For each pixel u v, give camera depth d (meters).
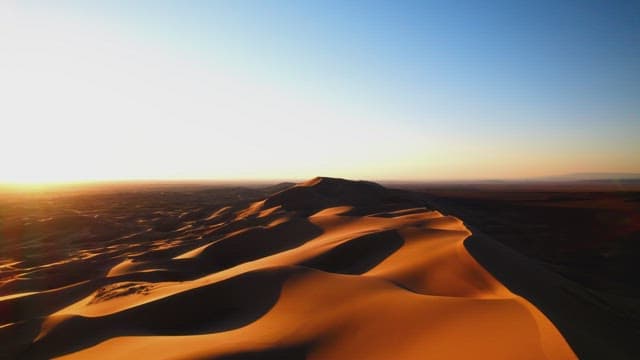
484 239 28.41
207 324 16.78
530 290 16.72
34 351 14.41
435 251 25.38
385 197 78.31
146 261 34.56
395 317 13.12
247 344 11.74
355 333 12.22
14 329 15.65
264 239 40.41
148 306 17.67
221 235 49.31
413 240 31.44
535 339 9.83
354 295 16.62
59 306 22.81
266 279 20.25
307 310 15.55
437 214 47.59
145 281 27.11
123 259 39.69
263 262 28.47
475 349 9.73
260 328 13.88
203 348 11.61
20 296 23.41
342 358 10.52
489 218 64.12
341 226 44.50
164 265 32.00
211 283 19.53
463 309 13.06
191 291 18.67
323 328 12.97
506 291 15.19
